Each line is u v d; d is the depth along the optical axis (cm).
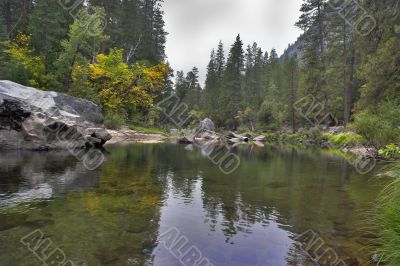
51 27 3684
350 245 566
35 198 796
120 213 708
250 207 811
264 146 3481
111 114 3612
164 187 1005
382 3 2519
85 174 1148
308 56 4388
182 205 807
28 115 1734
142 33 5119
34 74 3406
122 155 1831
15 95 1734
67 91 3512
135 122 4328
